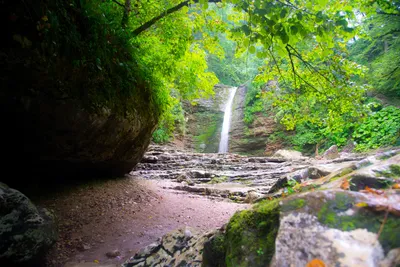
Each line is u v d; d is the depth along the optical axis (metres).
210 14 6.71
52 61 3.14
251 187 8.70
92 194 5.35
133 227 4.46
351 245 1.06
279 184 3.22
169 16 6.50
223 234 1.78
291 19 2.86
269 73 6.59
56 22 2.97
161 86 7.22
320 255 1.07
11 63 2.83
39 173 4.71
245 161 12.39
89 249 3.57
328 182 1.79
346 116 6.90
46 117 3.64
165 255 2.57
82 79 3.79
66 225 4.09
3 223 2.47
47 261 3.09
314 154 16.67
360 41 14.94
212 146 20.86
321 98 6.17
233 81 30.53
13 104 3.24
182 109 21.84
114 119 4.74
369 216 1.16
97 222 4.42
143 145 7.14
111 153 5.67
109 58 4.43
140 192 6.39
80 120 3.99
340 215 1.20
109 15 4.72
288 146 18.08
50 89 3.39
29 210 2.70
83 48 3.63
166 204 6.10
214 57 28.30
